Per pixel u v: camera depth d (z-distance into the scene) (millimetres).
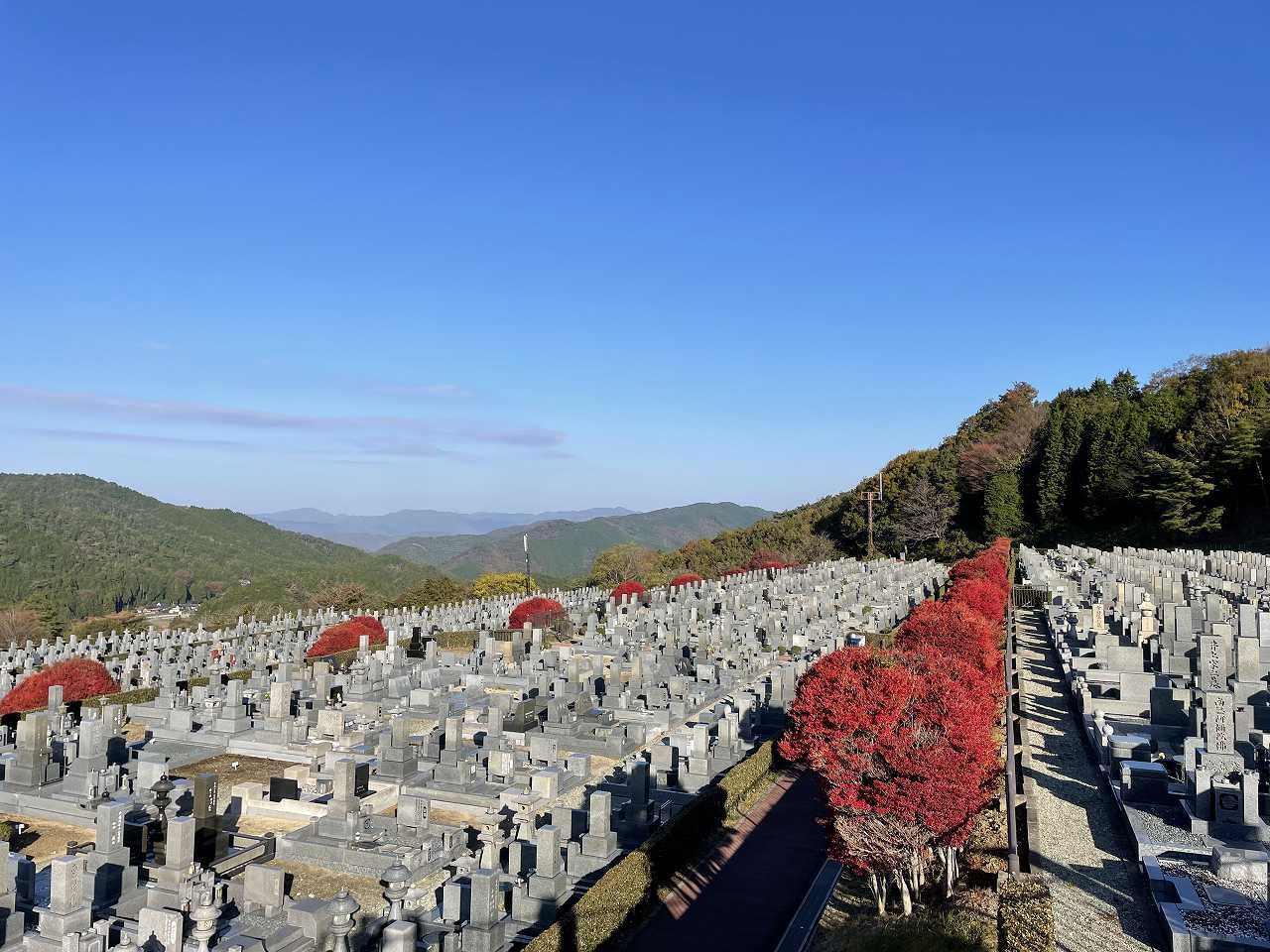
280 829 24266
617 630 56469
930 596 69812
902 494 116125
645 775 22812
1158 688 26984
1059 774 25219
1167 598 47688
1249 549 75625
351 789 23188
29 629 79562
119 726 35375
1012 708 29672
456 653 59250
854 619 57812
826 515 130125
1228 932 14664
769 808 24641
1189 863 17750
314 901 17859
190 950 16094
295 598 112438
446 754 28469
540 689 39625
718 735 29156
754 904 18828
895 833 16641
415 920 17391
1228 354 99562
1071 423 102000
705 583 84250
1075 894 17250
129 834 21391
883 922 16172
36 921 18578
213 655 51281
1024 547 93938
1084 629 41062
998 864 18594
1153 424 94938
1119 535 91875
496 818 23219
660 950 16984
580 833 22094
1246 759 22156
